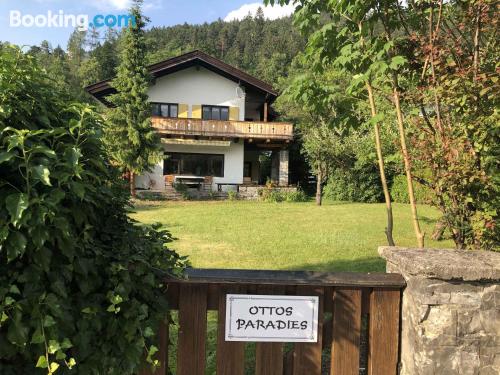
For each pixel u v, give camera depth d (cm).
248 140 2544
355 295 243
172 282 233
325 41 372
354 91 377
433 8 346
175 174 2534
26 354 182
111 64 6084
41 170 169
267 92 2561
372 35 357
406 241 949
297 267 712
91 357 199
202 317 237
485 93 304
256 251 841
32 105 193
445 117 355
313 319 239
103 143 212
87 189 194
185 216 1470
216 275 232
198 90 2595
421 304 223
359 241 951
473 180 317
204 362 237
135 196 2188
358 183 2289
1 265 181
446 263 223
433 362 221
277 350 240
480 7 316
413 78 370
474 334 222
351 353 243
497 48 337
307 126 2267
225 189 2472
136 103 2053
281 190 2380
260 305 238
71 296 197
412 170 365
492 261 229
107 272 202
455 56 329
